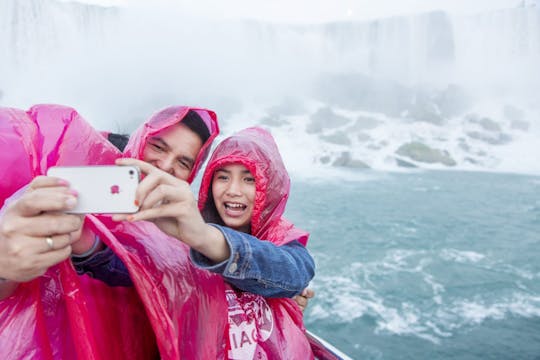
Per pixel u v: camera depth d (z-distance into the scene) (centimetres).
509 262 1029
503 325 748
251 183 142
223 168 142
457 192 1764
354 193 1744
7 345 80
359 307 807
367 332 729
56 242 64
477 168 2316
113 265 97
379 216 1417
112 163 106
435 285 903
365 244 1155
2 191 87
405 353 673
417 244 1156
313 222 1354
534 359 651
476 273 962
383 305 817
